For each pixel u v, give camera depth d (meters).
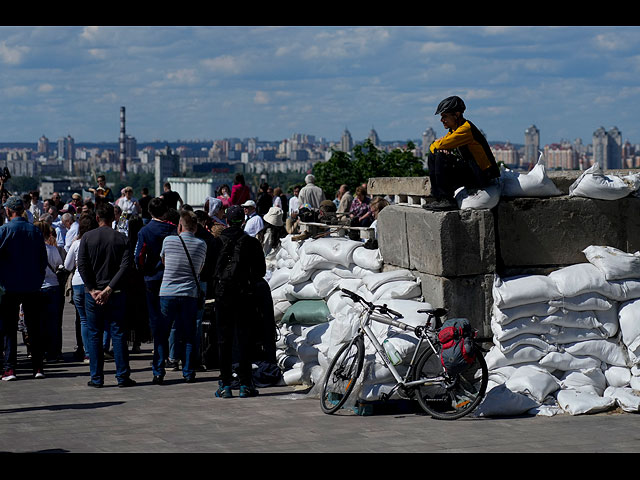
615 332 8.89
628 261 8.97
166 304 10.62
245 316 9.67
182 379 11.11
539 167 9.41
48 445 7.18
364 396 8.42
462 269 9.08
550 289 8.76
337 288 10.55
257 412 8.69
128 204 21.08
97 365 10.52
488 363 8.76
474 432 7.47
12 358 11.13
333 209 13.89
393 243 10.03
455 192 9.59
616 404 8.41
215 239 11.46
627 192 9.41
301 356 10.06
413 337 8.49
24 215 11.07
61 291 13.01
